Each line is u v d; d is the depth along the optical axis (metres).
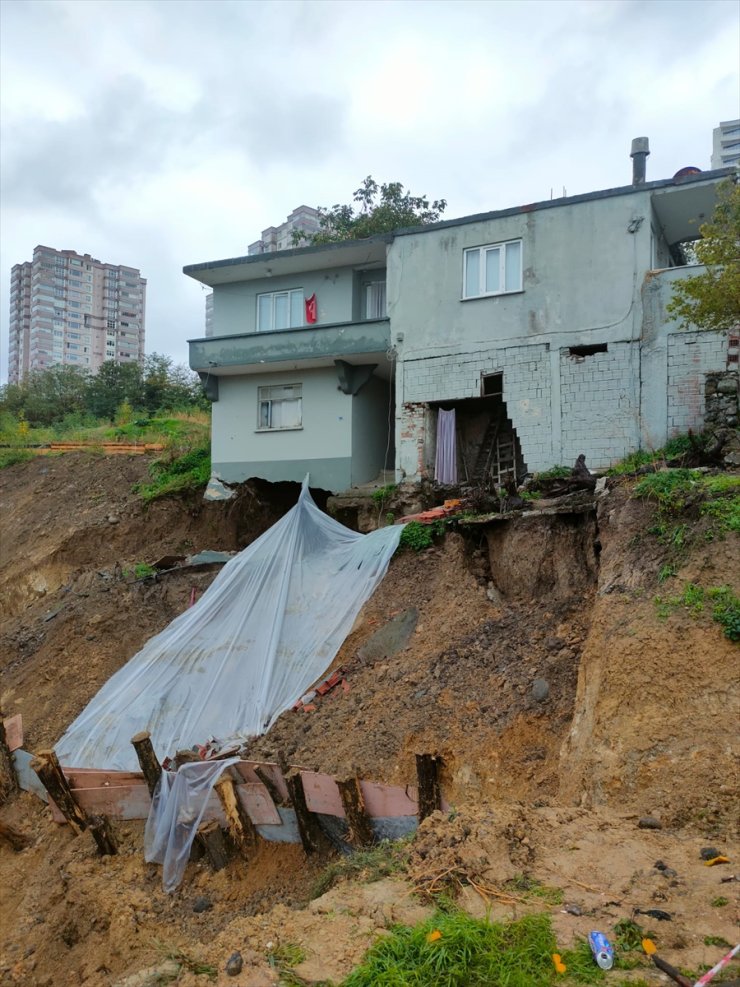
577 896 5.36
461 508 15.48
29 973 9.48
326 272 20.56
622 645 8.91
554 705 9.94
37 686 15.61
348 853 9.33
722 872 5.67
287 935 5.13
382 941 4.73
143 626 16.16
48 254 86.19
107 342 91.69
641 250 16.05
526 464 16.77
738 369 14.98
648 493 11.40
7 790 12.98
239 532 20.67
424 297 18.09
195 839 10.24
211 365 20.09
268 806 9.84
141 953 8.84
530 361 16.88
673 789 7.18
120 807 11.11
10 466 28.20
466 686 10.94
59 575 20.42
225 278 21.31
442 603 13.42
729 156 83.06
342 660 13.12
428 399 17.91
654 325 15.75
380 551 14.94
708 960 4.48
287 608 14.39
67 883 10.45
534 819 6.82
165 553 20.30
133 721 12.95
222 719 12.44
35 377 45.09
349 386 19.52
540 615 11.92
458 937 4.65
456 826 6.54
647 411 15.70
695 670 8.22
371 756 10.41
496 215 17.41
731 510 10.02
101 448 27.11
